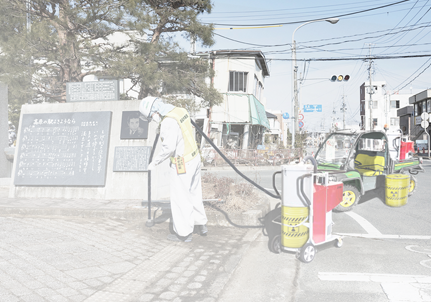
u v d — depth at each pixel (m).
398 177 6.19
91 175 6.59
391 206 6.29
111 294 2.86
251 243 4.42
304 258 3.68
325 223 3.96
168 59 13.26
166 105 4.45
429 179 11.82
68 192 6.70
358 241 4.57
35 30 10.35
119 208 5.61
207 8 13.05
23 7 11.12
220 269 3.50
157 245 4.27
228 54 22.39
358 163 7.62
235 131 23.25
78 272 3.29
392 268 3.54
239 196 6.28
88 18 10.74
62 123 6.91
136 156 6.55
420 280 3.21
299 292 2.99
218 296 2.91
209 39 12.89
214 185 7.14
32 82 11.85
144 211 5.41
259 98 26.64
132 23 11.26
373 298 2.85
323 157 7.01
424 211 6.55
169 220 5.30
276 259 3.84
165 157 4.32
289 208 3.77
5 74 10.69
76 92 7.07
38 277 3.13
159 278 3.25
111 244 4.21
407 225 5.48
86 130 6.79
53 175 6.72
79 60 12.04
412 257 3.90
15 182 6.82
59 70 12.45
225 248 4.20
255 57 22.94
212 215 5.25
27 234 4.48
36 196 6.79
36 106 7.22
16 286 2.92
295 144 21.67
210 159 19.11
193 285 3.11
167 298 2.84
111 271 3.35
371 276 3.33
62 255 3.73
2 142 9.09
